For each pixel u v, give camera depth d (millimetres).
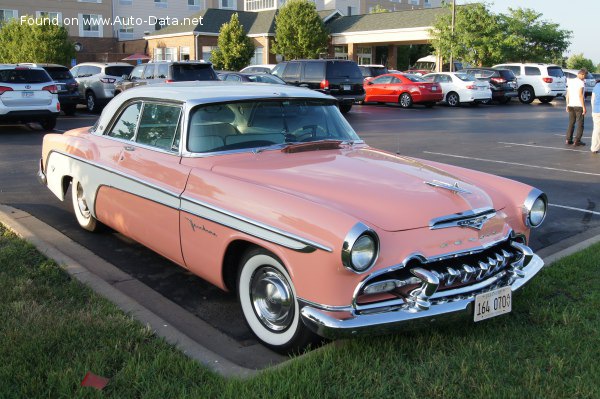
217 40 38906
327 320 3168
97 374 3154
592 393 3066
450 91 25578
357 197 3562
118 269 5078
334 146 4703
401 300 3309
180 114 4441
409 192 3672
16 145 12188
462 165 10672
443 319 3344
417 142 13719
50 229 6086
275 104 4734
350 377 3189
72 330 3602
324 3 55031
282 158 4305
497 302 3578
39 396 2963
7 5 38844
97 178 5246
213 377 3188
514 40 34250
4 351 3344
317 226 3213
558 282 4641
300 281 3295
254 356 3666
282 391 3010
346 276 3164
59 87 18703
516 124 18219
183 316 4238
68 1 41250
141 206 4637
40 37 27750
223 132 4418
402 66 49406
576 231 6605
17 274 4578
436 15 35719
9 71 14062
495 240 3678
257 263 3656
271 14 40000
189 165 4262
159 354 3354
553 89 27328
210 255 3947
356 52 41125
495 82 26906
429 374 3250
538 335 3711
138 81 17875
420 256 3305
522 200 4090
